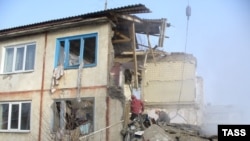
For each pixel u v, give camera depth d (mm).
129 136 11648
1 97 15203
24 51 15141
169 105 19547
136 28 14578
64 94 13352
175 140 11352
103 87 12469
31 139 13789
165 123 14672
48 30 14328
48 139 13109
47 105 13719
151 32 14961
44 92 13961
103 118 12234
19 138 14203
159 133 11289
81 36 13469
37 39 14766
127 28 14164
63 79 13531
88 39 13516
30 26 14594
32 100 14242
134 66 13922
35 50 14734
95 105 12492
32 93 14312
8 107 14969
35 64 14547
